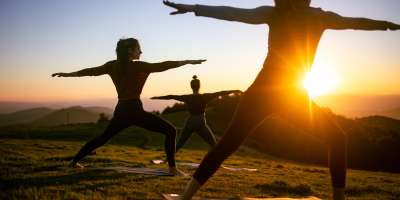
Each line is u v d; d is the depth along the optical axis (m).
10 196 5.27
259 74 4.23
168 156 8.36
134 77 7.80
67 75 8.02
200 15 3.93
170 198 5.36
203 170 4.26
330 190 8.07
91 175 7.63
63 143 24.86
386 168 40.41
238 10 4.08
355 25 4.26
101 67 8.06
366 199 7.21
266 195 6.57
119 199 5.45
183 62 7.36
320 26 4.21
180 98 10.75
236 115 4.21
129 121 8.08
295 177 10.78
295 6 4.11
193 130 10.97
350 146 43.62
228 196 6.18
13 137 36.78
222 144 4.22
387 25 4.25
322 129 4.33
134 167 9.87
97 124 61.41
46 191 5.78
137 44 7.79
